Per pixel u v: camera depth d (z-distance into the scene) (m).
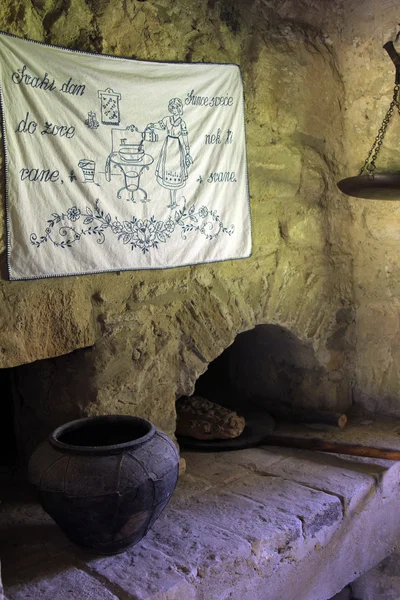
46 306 2.35
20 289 2.28
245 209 2.96
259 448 3.13
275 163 3.11
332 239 3.42
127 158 2.50
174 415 2.83
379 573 2.95
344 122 3.44
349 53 3.38
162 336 2.74
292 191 3.20
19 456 2.89
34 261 2.27
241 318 3.03
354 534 2.68
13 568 2.02
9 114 2.16
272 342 3.61
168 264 2.68
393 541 2.96
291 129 3.16
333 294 3.44
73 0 2.32
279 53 3.08
